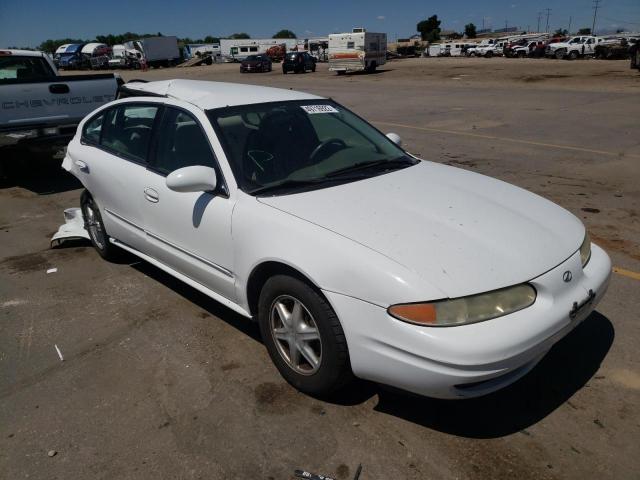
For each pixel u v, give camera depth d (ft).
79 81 25.48
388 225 9.20
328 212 9.63
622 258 15.34
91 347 11.80
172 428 9.22
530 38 236.02
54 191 25.34
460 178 11.86
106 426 9.33
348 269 8.47
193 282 12.44
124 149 14.12
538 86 68.95
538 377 10.19
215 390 10.18
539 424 9.02
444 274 8.17
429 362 7.88
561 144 31.83
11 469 8.46
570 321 8.75
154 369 10.91
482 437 8.78
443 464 8.26
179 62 219.41
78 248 17.83
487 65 123.03
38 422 9.50
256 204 10.20
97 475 8.29
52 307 13.69
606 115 42.22
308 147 11.96
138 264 16.29
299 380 9.80
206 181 10.63
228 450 8.68
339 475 8.11
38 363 11.29
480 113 46.44
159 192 12.30
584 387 9.88
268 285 9.82
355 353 8.60
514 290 8.29
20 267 16.34
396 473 8.12
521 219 9.87
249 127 11.73
